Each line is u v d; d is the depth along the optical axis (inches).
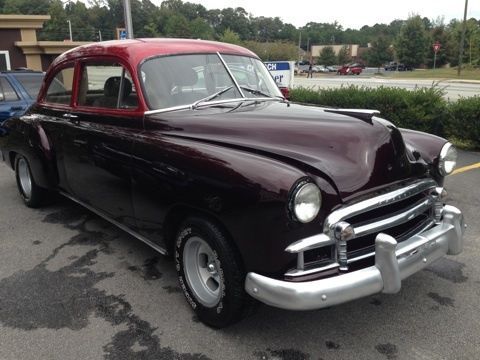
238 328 126.0
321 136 119.3
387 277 106.4
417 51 2979.8
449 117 369.7
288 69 550.0
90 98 169.0
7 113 338.0
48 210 224.8
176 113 142.8
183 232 126.0
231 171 110.1
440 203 130.6
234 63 168.1
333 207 106.4
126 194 147.8
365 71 3021.7
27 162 215.5
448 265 160.9
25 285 151.4
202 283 127.5
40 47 610.2
